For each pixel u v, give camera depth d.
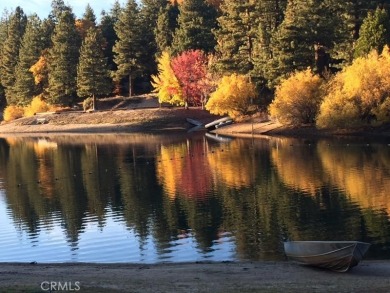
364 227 21.81
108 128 90.94
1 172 45.41
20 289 12.60
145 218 25.47
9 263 18.31
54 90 107.94
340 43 71.06
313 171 35.94
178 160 46.88
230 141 61.22
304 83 63.47
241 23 81.81
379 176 32.41
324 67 70.75
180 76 91.62
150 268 16.83
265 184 32.41
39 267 17.39
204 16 99.25
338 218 23.41
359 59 57.72
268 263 17.19
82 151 59.66
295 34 68.38
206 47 96.62
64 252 20.55
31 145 71.38
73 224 25.14
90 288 13.13
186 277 15.04
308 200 27.28
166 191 32.12
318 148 48.66
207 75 89.12
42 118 104.12
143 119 90.88
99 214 26.97
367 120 58.19
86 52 101.06
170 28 111.31
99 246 21.11
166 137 73.50
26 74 115.19
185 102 93.00
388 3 79.50
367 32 64.88
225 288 13.45
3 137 92.06
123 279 14.70
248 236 21.45
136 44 106.12
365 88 56.41
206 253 19.38
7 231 24.33
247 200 28.17
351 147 47.66
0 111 129.12
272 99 74.38
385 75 55.72
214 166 41.56
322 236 20.91
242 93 76.12
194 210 26.59
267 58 74.44
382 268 16.03
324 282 14.26
